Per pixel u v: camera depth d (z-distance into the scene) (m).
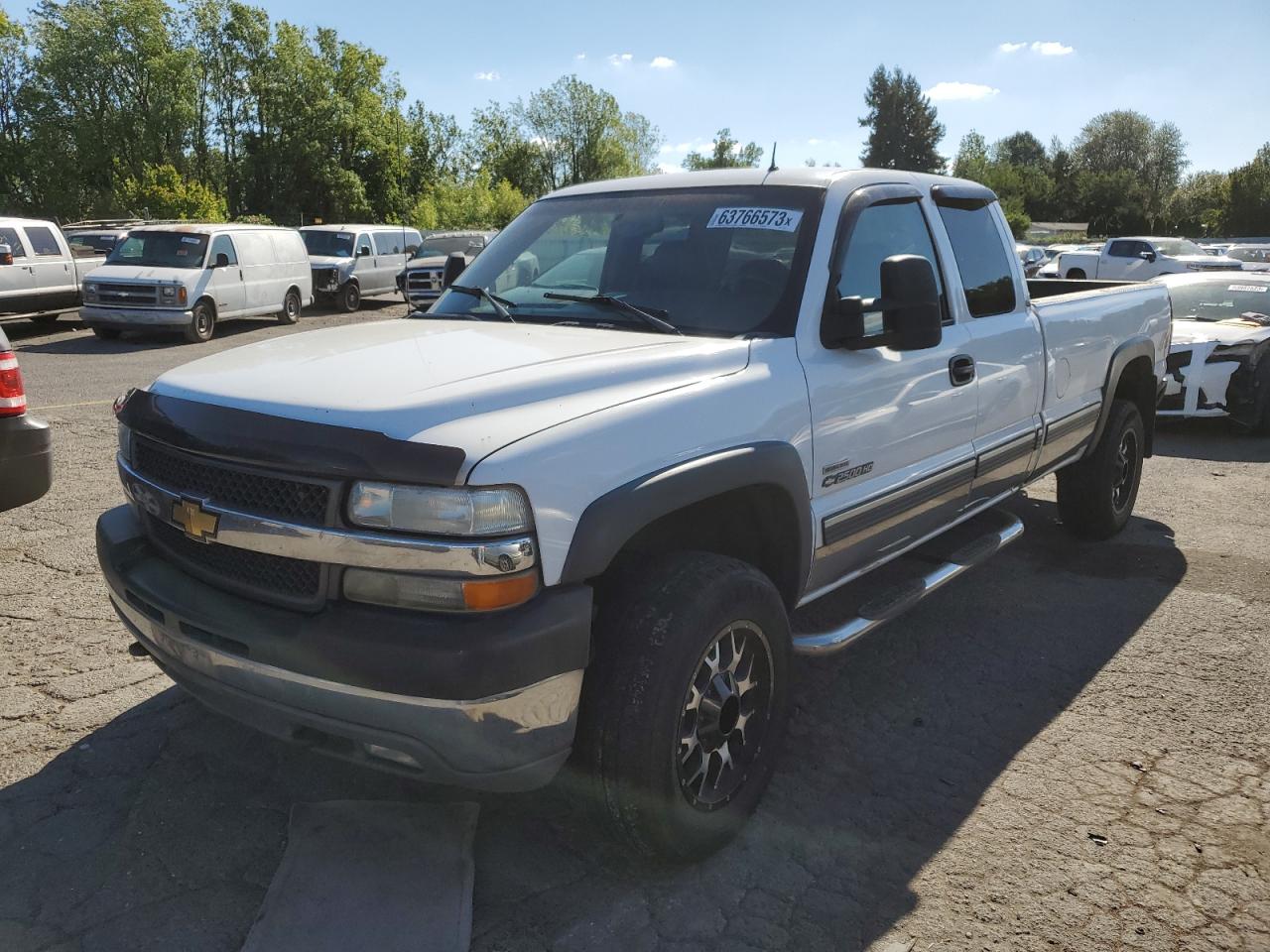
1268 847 2.89
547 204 4.04
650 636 2.48
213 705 2.61
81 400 9.88
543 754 2.36
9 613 4.34
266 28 60.44
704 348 2.92
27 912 2.48
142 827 2.84
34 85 59.72
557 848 2.80
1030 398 4.43
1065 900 2.63
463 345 2.91
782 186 3.48
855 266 3.43
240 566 2.49
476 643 2.16
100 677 3.74
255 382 2.61
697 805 2.66
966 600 4.82
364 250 22.28
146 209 40.59
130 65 59.81
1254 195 76.31
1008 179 100.25
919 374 3.57
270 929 2.39
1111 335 5.22
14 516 5.78
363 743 2.33
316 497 2.29
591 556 2.33
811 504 3.12
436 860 2.68
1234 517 6.32
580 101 76.19
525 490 2.23
